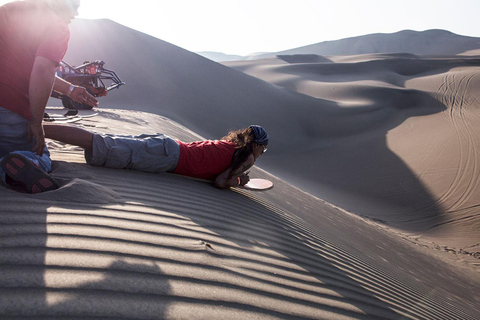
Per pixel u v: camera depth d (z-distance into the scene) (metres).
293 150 31.78
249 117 35.03
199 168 3.85
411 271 5.82
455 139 28.42
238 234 2.91
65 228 2.05
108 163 3.36
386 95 47.94
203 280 1.93
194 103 33.56
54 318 1.36
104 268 1.75
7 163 2.39
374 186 23.58
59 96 11.33
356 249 4.97
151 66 35.75
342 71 80.75
